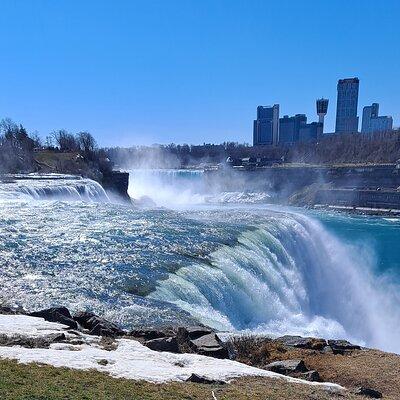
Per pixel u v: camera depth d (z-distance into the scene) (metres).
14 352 9.16
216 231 29.47
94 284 17.81
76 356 9.50
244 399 8.35
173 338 11.91
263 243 28.94
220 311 19.70
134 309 15.74
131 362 9.70
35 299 15.62
